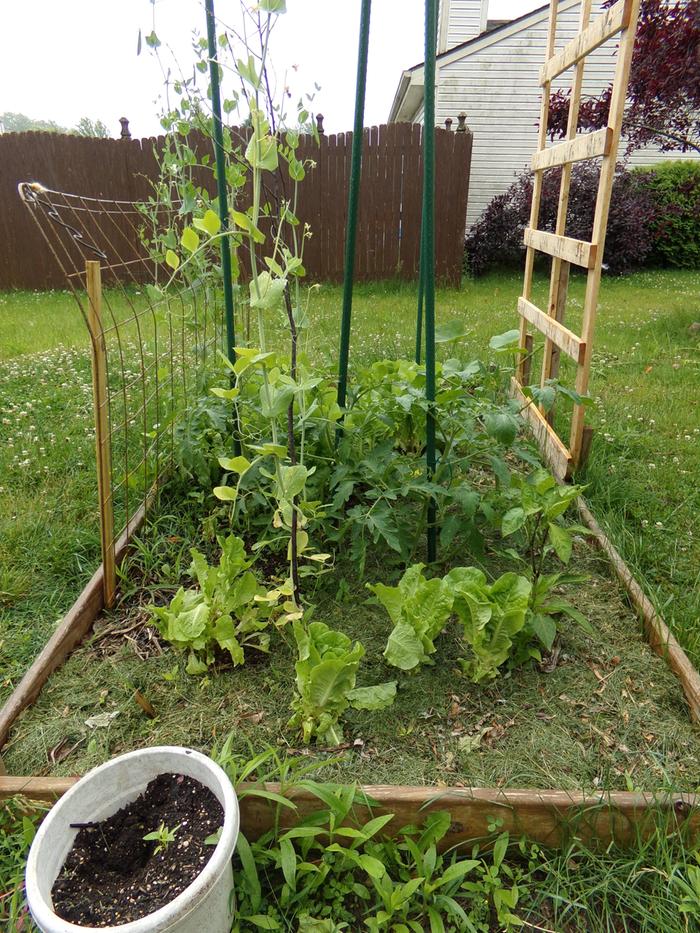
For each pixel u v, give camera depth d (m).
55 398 4.53
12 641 2.31
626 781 1.71
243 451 2.82
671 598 2.29
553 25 4.10
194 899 1.23
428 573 2.53
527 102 11.92
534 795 1.63
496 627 1.93
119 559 2.59
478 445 2.68
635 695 2.02
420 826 1.66
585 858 1.63
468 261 11.68
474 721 1.93
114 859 1.43
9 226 9.68
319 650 1.87
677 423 4.05
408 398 2.38
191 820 1.48
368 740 1.87
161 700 2.02
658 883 1.54
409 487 2.32
